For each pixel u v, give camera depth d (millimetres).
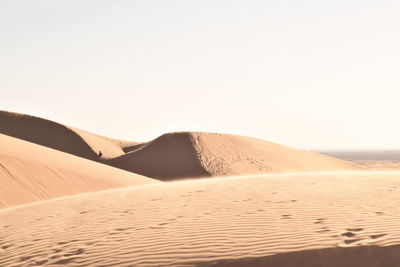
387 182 14000
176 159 56156
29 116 80500
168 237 7117
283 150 65812
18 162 20094
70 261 6426
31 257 6941
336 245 6020
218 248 6281
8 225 10047
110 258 6316
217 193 12547
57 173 21359
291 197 10812
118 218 9430
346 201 9773
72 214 10719
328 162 66062
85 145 70375
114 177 25844
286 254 5820
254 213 8672
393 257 5559
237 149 61250
